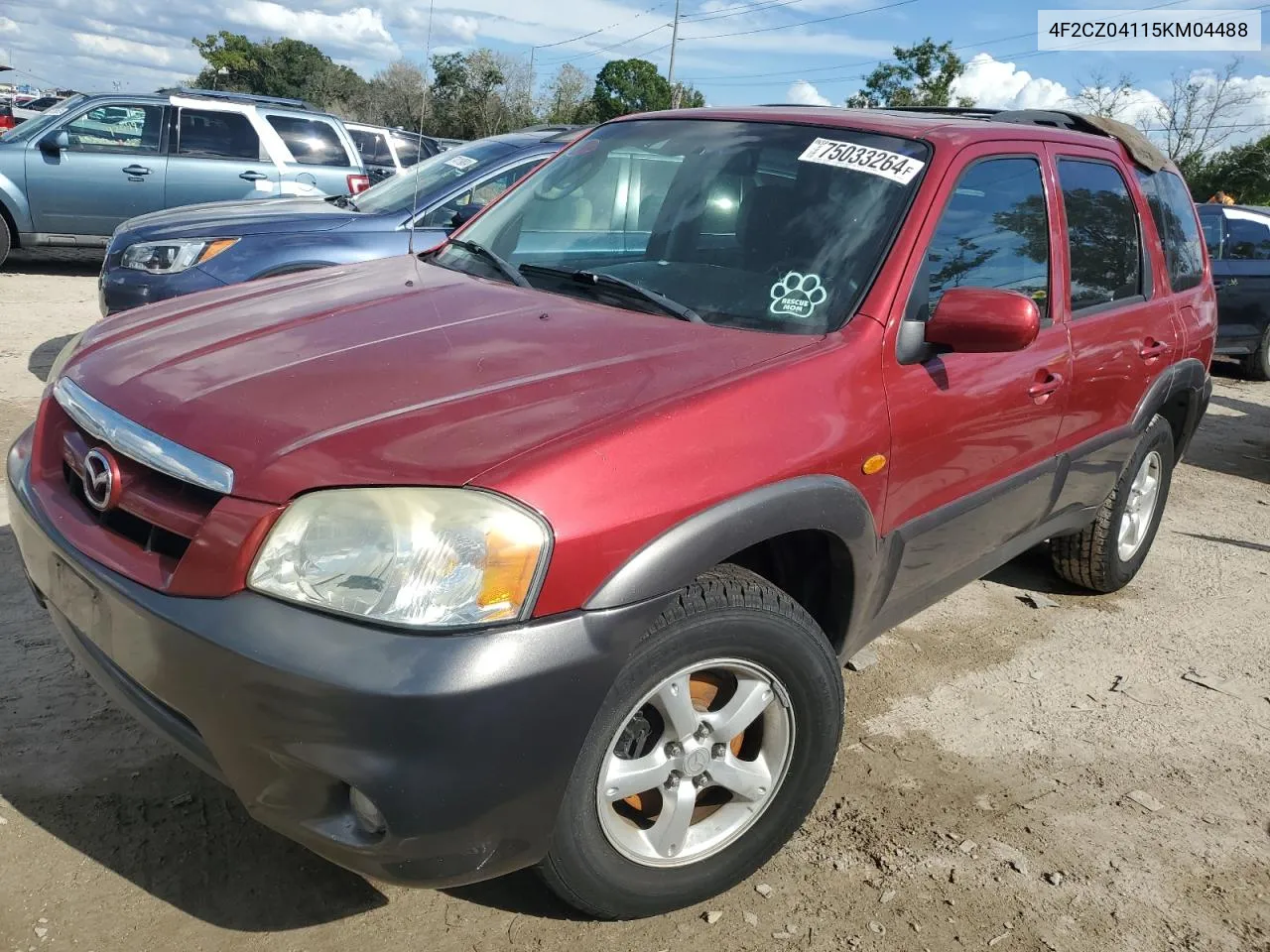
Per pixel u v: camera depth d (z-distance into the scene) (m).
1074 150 3.62
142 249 5.96
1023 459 3.24
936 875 2.65
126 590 2.00
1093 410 3.60
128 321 2.80
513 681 1.84
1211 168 38.66
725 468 2.16
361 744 1.80
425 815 1.85
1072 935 2.49
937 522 2.89
